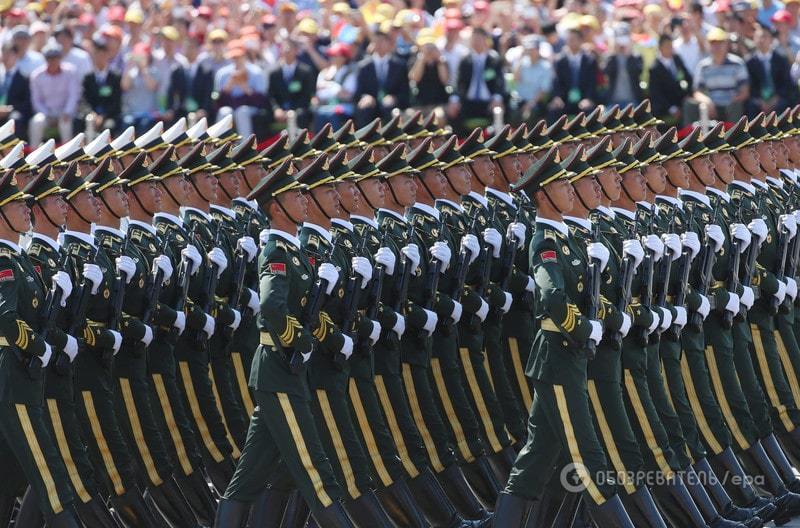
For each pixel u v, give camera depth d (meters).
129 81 73.50
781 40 71.94
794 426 42.56
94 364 36.62
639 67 71.94
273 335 34.25
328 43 76.75
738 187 43.62
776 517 40.31
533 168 35.41
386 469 36.75
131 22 75.69
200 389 39.56
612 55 71.75
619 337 35.62
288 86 72.81
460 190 41.16
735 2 73.44
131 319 37.44
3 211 34.59
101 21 81.06
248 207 42.06
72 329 35.69
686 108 71.31
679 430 37.78
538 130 44.50
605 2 85.75
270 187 35.09
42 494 34.25
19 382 34.16
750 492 39.47
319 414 35.47
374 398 36.88
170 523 38.31
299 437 34.34
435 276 39.19
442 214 40.78
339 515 34.12
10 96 72.69
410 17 74.12
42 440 34.25
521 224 41.81
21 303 34.44
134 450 37.81
